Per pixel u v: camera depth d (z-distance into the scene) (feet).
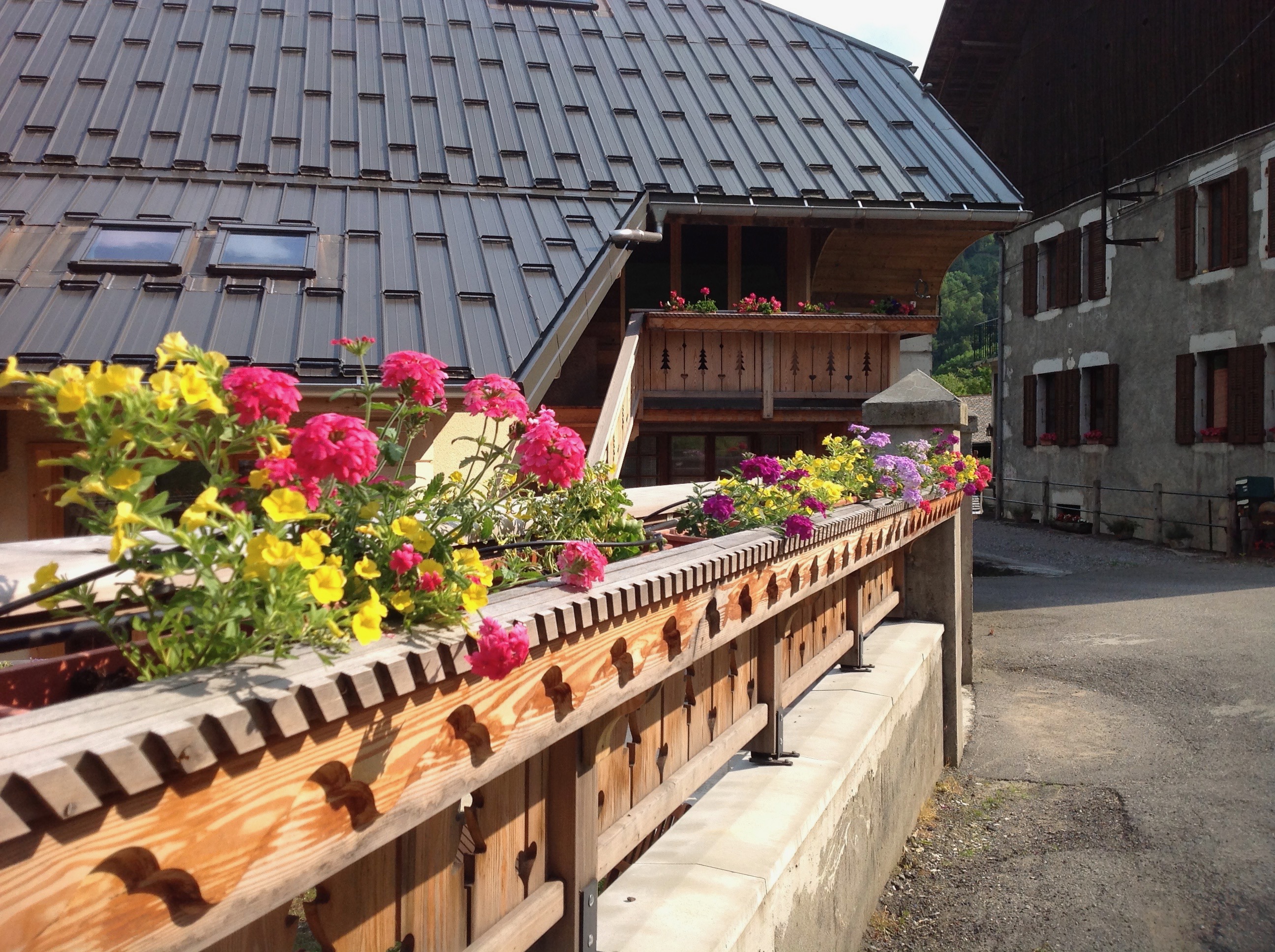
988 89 75.31
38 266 24.90
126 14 38.29
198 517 3.66
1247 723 20.65
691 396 32.63
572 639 5.73
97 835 3.02
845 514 12.51
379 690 4.04
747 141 37.73
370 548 4.84
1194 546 53.21
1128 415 59.67
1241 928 12.75
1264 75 49.34
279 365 22.27
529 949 6.78
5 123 31.14
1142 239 56.54
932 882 14.92
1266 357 49.52
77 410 3.66
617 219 31.60
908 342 42.11
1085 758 19.84
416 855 5.23
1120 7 60.18
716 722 10.05
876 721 13.67
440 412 5.89
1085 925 13.15
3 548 5.11
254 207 29.32
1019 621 33.60
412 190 31.78
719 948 7.24
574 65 41.06
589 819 6.75
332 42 39.29
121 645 3.89
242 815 3.54
